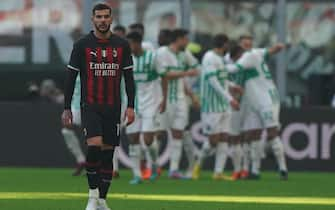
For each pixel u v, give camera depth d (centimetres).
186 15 5394
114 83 2550
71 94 2567
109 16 2538
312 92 6216
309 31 6744
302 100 6438
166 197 3152
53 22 6519
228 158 4725
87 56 2534
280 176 4222
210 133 4103
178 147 4109
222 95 4016
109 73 2542
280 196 3266
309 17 6775
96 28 2542
